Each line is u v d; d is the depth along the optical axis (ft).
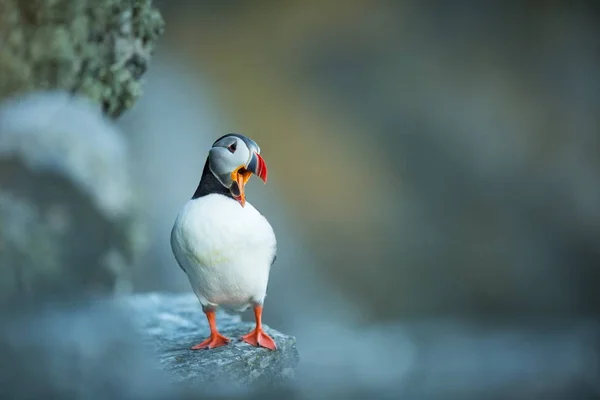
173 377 14.38
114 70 15.97
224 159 14.85
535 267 53.21
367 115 56.03
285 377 16.43
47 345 12.88
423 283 52.75
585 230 54.03
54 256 13.98
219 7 56.59
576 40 57.00
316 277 51.16
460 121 55.57
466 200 54.34
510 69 56.90
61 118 14.08
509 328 47.37
